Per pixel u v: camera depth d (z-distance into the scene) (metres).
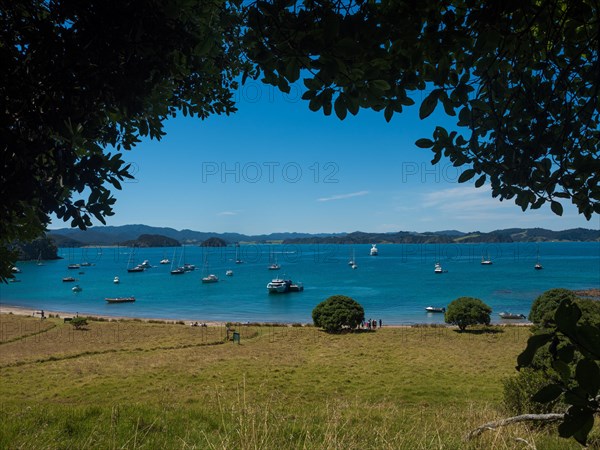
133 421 7.24
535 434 6.35
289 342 41.66
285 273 165.25
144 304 90.88
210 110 3.62
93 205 1.98
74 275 173.12
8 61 1.74
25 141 1.78
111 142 2.89
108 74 1.81
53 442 5.86
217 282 137.00
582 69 2.26
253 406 6.51
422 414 10.25
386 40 1.80
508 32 1.85
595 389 1.08
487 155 2.31
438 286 111.06
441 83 2.00
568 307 1.13
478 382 22.84
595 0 1.89
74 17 1.77
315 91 1.84
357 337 43.66
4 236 2.28
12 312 77.00
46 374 26.48
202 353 35.47
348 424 6.61
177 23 1.92
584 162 2.08
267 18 1.67
